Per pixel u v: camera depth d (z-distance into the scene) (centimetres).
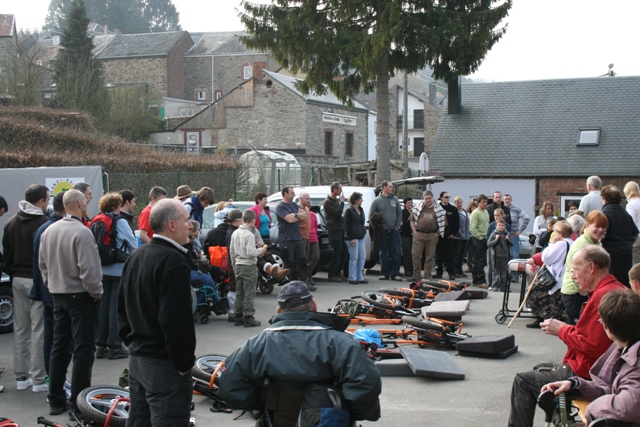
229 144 4825
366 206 1677
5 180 1150
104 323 855
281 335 411
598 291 518
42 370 730
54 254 639
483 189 3259
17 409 672
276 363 402
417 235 1512
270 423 411
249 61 7075
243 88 4809
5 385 754
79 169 1237
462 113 3544
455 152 3350
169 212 464
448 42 2330
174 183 2198
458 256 1695
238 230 1052
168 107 6456
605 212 884
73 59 5394
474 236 1550
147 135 4888
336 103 5006
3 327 992
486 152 3312
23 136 2616
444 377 770
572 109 3428
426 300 1185
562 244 1016
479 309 1220
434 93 7081
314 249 1417
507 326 1073
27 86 3862
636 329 437
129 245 844
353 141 5194
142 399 470
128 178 2048
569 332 520
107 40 7494
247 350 414
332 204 1520
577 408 491
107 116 4550
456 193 3294
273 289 1430
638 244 1052
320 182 3347
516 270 1095
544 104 3497
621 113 3344
